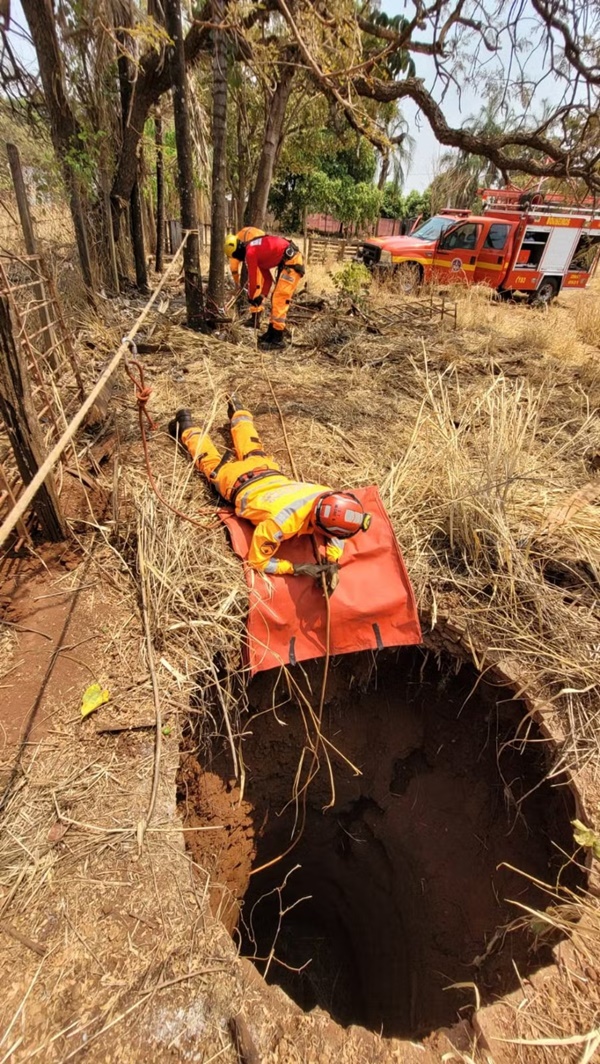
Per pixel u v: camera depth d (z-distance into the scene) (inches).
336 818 171.3
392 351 276.7
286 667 125.7
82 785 87.0
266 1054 63.8
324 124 438.6
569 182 282.2
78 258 271.6
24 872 76.2
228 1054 63.3
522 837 117.8
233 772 130.3
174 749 93.1
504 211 519.8
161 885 76.3
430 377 243.3
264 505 126.6
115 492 137.5
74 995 66.1
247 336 281.4
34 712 96.6
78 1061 61.5
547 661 119.2
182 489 145.5
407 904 153.2
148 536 128.3
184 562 125.1
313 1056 64.4
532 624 127.2
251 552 123.6
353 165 1030.4
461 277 518.0
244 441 158.1
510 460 153.7
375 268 497.4
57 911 72.8
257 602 120.6
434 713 147.0
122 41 258.5
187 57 267.4
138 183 328.2
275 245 247.8
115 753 92.0
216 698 116.0
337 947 199.5
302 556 131.6
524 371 270.2
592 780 99.5
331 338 289.9
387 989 155.9
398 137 308.0
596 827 92.5
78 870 77.0
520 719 121.5
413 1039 124.0
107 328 250.1
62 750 91.4
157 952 70.1
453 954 126.6
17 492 136.5
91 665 105.5
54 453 76.4
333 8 215.6
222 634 115.8
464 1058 66.6
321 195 976.9
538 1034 69.1
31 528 133.3
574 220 499.2
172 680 104.3
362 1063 64.6
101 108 271.1
